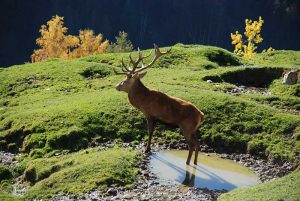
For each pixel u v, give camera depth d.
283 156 37.78
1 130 44.22
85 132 41.03
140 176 33.38
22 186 35.31
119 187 31.70
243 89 56.59
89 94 51.84
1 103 53.62
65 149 39.53
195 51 73.31
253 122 42.81
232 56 75.06
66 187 31.89
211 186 32.75
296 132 40.78
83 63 65.06
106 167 33.53
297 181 30.06
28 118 44.53
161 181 32.97
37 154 39.03
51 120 43.19
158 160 36.62
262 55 84.50
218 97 47.22
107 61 69.88
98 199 30.12
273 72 60.91
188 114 34.84
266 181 33.22
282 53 84.69
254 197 28.39
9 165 38.47
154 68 65.88
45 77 60.66
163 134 41.47
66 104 47.72
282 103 50.91
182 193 31.14
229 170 36.16
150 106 35.84
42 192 31.92
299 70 57.91
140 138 41.16
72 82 58.72
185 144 40.28
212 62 71.00
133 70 36.38
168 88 51.03
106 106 45.38
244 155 39.31
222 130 41.88
